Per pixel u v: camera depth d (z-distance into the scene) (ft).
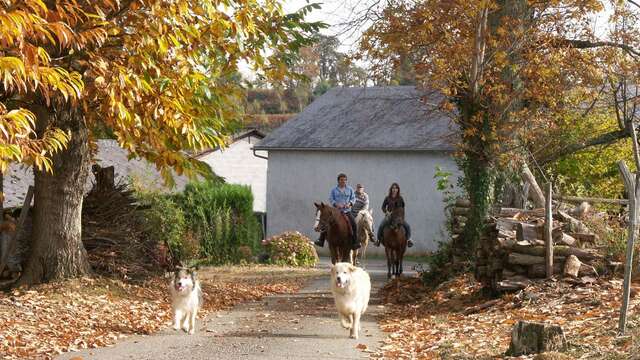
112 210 59.57
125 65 42.68
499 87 58.90
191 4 44.19
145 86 41.42
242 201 107.14
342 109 137.80
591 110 76.33
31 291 49.57
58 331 40.34
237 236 105.09
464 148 60.95
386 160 127.44
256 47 51.29
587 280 43.62
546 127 63.98
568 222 47.19
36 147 35.53
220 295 58.59
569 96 67.82
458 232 63.72
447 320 44.06
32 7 32.04
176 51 44.80
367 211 80.84
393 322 46.37
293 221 132.26
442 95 64.44
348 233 69.87
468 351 33.88
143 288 55.67
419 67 60.59
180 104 45.16
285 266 100.22
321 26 55.01
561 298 41.81
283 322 46.21
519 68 61.87
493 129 59.88
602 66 66.44
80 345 37.40
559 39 63.62
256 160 160.56
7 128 31.30
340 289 39.55
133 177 91.66
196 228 102.73
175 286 40.73
